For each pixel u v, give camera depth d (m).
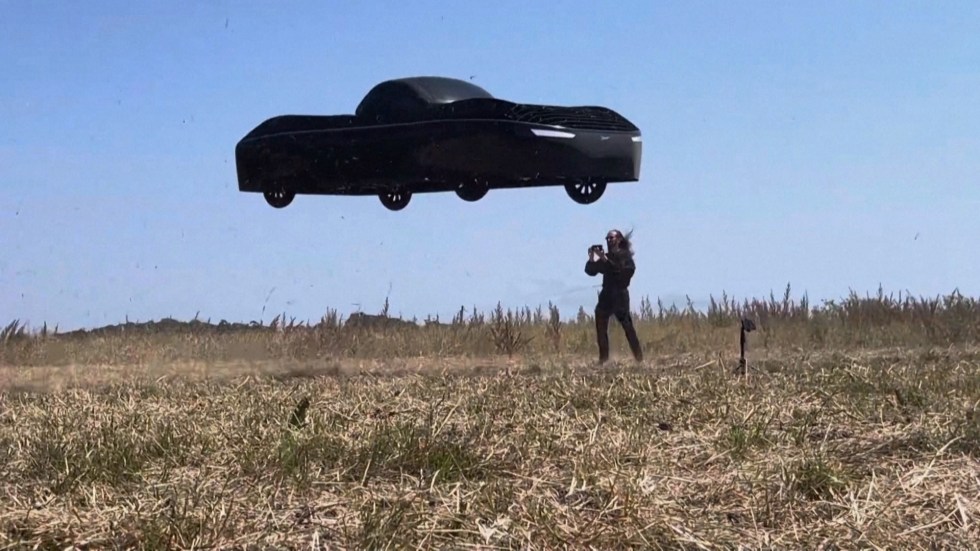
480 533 5.05
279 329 17.56
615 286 15.77
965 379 10.23
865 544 4.98
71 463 6.51
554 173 16.33
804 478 5.97
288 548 4.96
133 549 4.93
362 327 17.69
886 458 6.70
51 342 17.19
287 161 17.80
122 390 11.21
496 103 16.09
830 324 18.72
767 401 9.15
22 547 4.91
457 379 11.86
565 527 5.13
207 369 14.23
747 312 19.72
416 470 6.47
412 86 16.91
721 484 5.99
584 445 7.03
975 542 5.02
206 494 5.83
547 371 13.52
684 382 10.57
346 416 8.65
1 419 9.16
